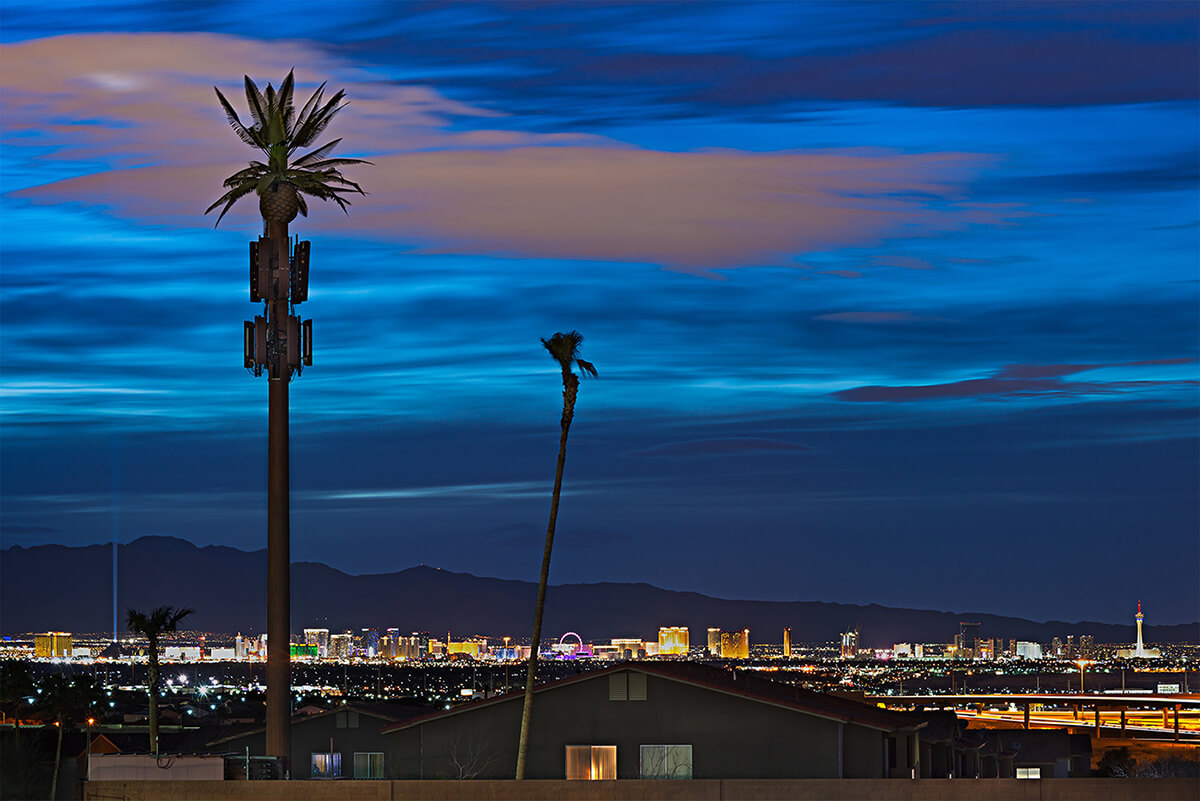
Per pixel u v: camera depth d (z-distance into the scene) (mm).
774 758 55219
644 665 56812
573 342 54844
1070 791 44094
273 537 51625
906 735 60719
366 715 75125
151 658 92188
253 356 51812
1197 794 43531
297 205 52344
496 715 58219
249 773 49875
